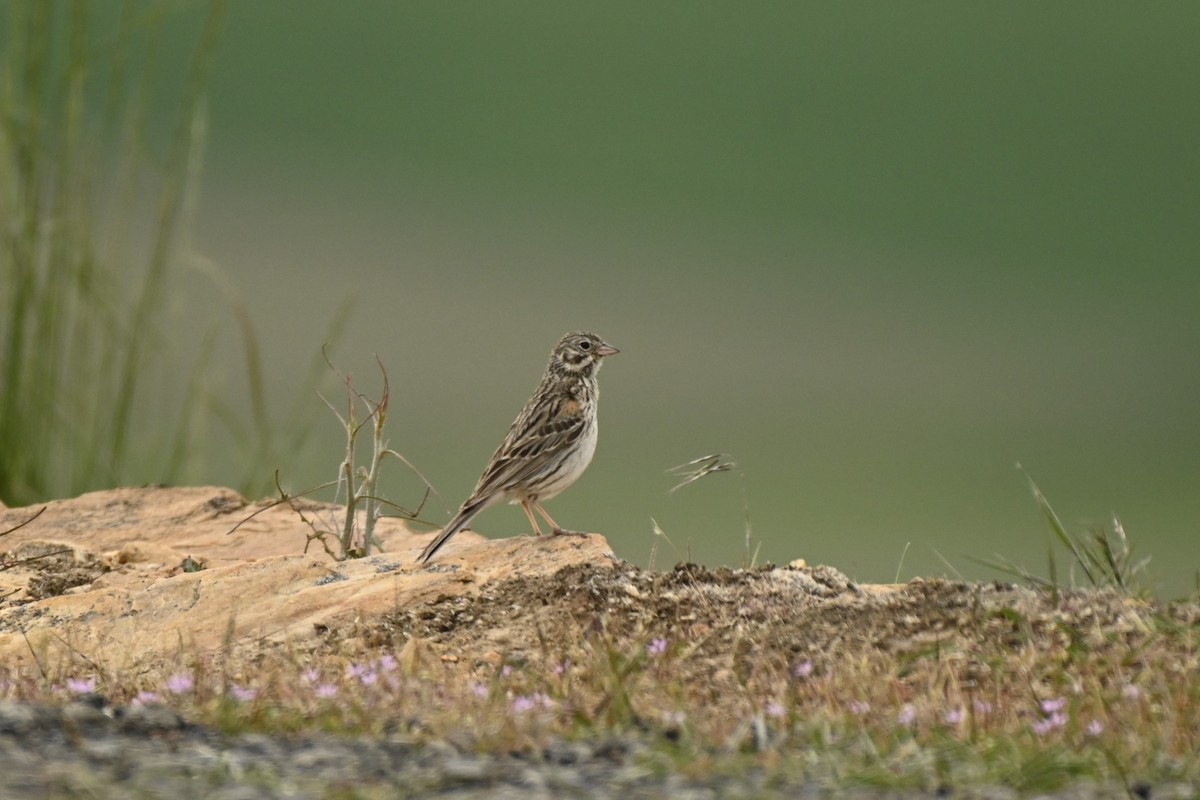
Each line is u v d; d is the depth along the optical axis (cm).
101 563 969
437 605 823
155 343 1234
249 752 586
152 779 546
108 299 1217
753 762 582
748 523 909
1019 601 781
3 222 1190
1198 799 557
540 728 613
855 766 577
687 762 575
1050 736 623
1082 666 704
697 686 712
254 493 1198
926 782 566
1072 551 838
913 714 634
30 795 523
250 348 1208
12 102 1192
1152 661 703
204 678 713
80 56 1222
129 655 799
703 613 791
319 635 807
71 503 1130
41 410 1195
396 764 575
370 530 941
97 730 600
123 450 1214
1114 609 764
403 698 655
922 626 764
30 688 724
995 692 677
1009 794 558
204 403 1239
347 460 941
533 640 786
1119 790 567
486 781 557
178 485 1222
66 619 852
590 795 545
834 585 816
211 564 980
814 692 688
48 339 1195
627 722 627
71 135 1206
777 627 773
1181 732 625
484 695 667
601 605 807
